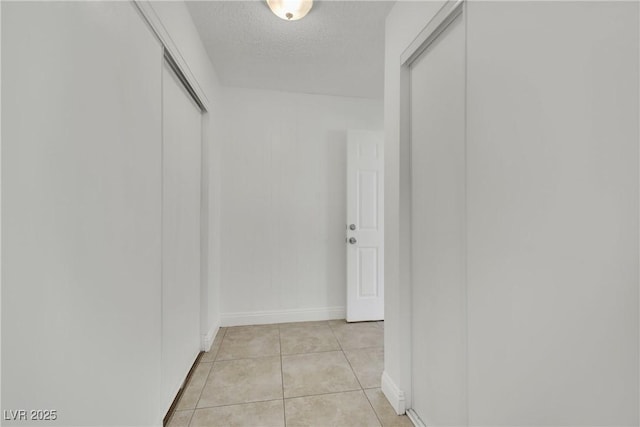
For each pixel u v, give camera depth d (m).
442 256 1.30
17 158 0.60
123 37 0.99
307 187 3.01
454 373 1.21
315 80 2.74
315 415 1.56
